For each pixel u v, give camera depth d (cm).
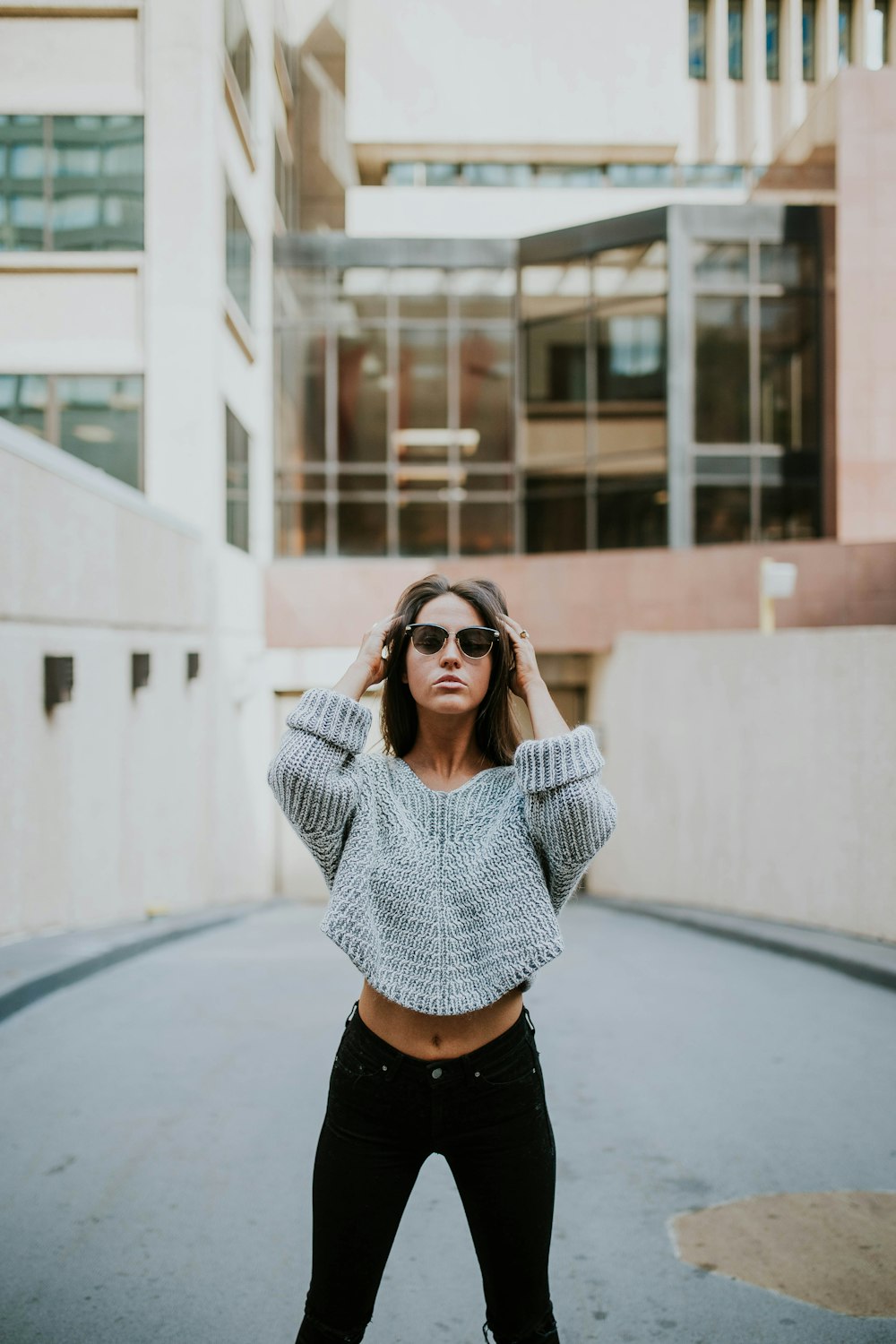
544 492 1778
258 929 1041
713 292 1719
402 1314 266
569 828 178
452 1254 301
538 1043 525
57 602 814
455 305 1802
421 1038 176
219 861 1341
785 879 880
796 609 1445
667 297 1714
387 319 1798
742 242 1722
